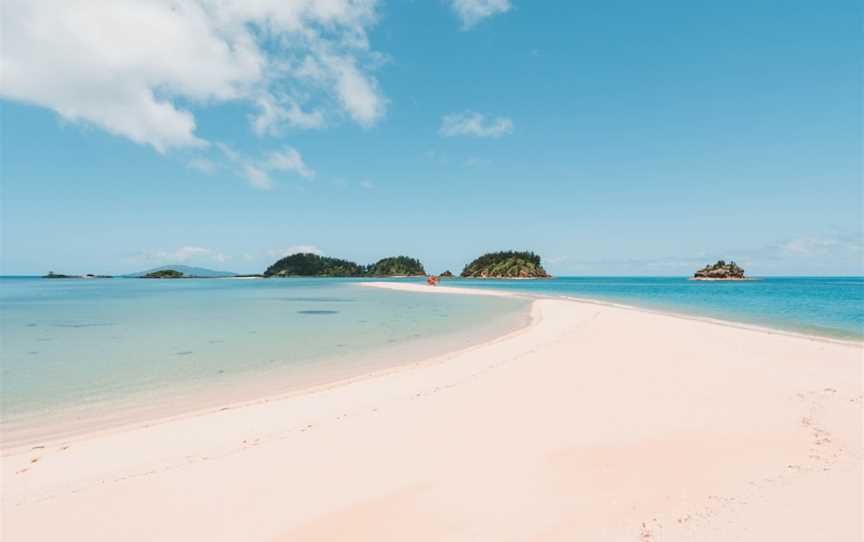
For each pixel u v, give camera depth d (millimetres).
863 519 4926
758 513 5152
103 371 14164
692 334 19828
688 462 6656
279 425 8797
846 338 19312
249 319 30453
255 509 5633
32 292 78938
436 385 11609
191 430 8633
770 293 67688
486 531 5023
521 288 93750
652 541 4684
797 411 8961
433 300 51188
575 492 5852
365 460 7020
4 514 5605
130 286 117875
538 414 9055
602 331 20953
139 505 5777
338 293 71875
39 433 8672
